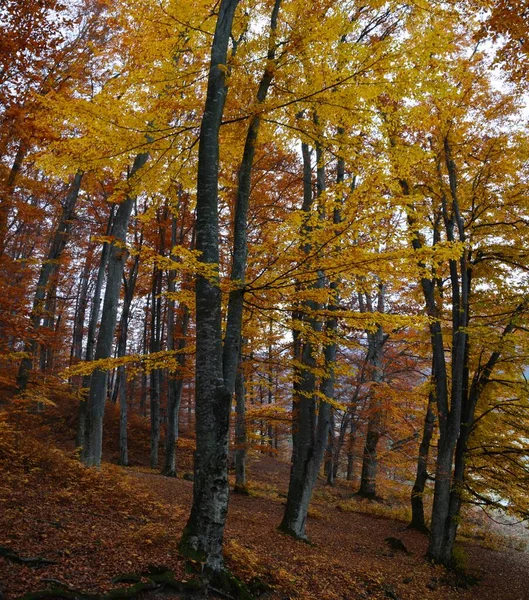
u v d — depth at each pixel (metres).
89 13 11.33
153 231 17.05
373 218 4.77
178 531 5.85
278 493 14.96
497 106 9.38
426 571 9.04
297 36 5.14
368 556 9.27
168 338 15.48
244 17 6.19
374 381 15.28
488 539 15.12
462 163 10.43
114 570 4.23
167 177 6.49
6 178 9.81
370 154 5.54
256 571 5.50
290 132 6.05
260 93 5.64
